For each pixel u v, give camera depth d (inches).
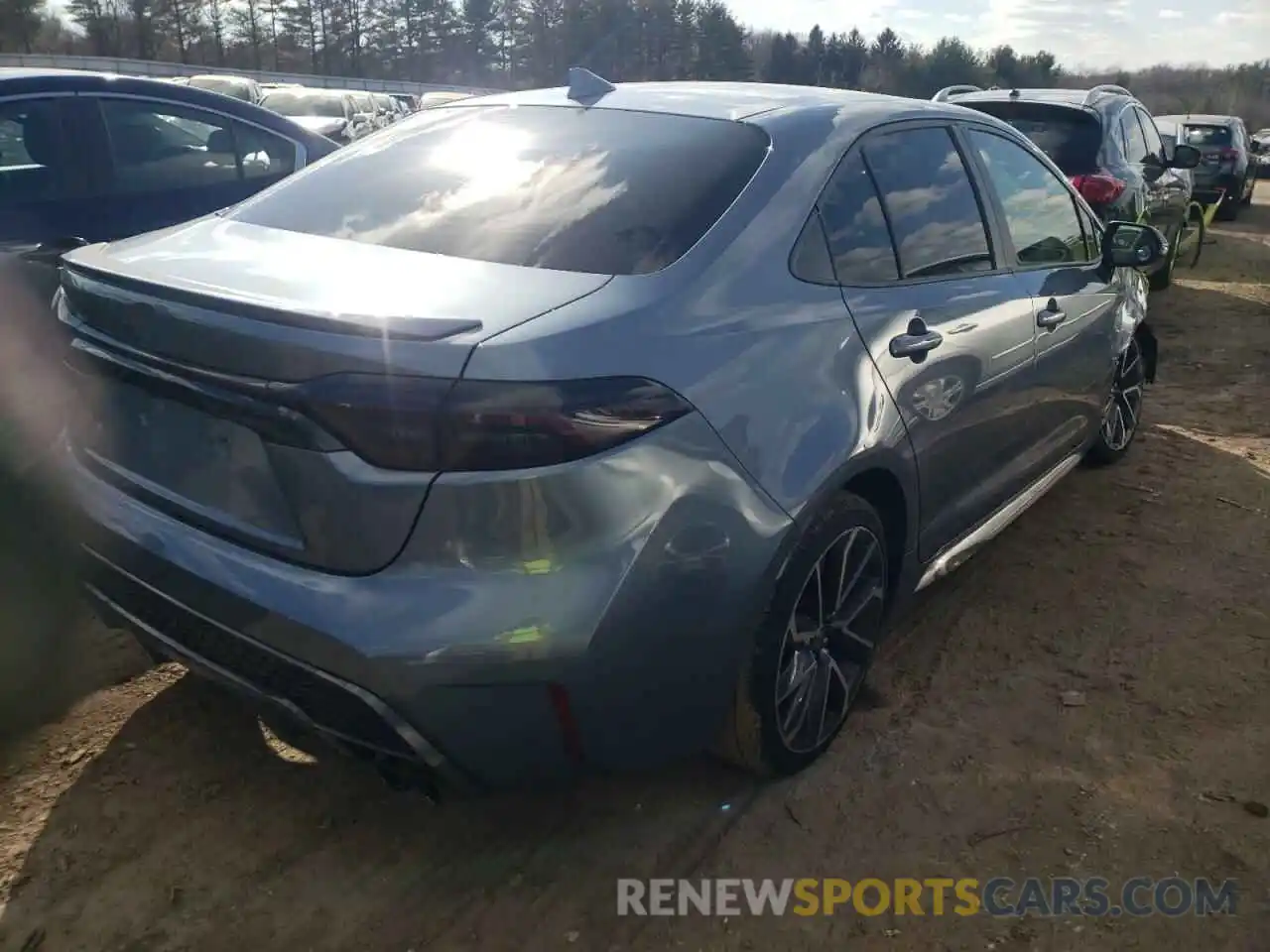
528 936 94.0
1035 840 106.5
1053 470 168.6
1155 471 206.7
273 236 107.3
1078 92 334.6
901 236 120.8
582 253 97.3
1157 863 104.0
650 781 113.6
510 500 79.9
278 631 85.1
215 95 209.8
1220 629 147.9
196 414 90.4
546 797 110.8
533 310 86.4
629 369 85.4
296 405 81.0
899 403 112.9
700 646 91.9
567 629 82.2
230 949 91.7
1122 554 170.1
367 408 78.9
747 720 103.2
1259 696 132.0
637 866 102.3
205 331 85.0
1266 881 102.2
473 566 81.2
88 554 101.1
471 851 103.7
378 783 112.0
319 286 90.9
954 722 124.7
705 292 95.3
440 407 78.4
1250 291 413.7
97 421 101.7
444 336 80.2
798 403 98.5
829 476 100.5
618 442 83.2
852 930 95.7
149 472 96.9
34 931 92.2
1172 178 373.4
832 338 104.4
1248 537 177.8
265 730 119.2
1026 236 150.2
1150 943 95.0
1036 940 95.0
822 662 112.7
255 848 102.7
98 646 132.4
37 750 114.0
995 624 147.6
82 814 105.5
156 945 91.7
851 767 116.3
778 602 100.4
